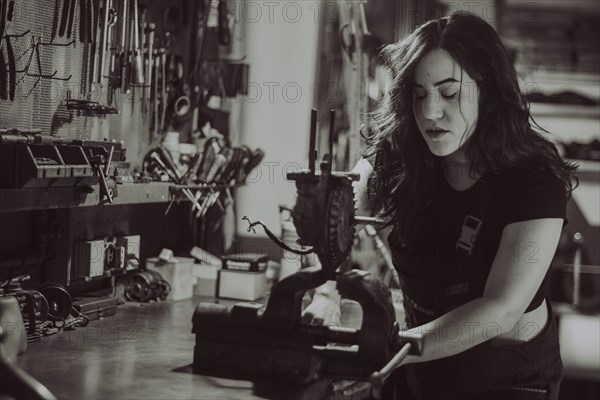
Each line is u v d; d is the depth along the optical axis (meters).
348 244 2.02
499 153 2.12
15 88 2.43
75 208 2.84
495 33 2.14
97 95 2.93
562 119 5.83
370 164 2.49
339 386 2.12
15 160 2.16
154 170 3.27
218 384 1.93
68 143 2.41
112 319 2.80
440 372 2.26
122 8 3.03
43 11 2.56
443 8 4.95
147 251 3.50
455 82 2.08
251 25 4.86
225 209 4.03
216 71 4.00
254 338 2.00
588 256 5.07
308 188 1.92
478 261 2.16
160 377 1.99
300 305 2.00
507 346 2.16
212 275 3.41
